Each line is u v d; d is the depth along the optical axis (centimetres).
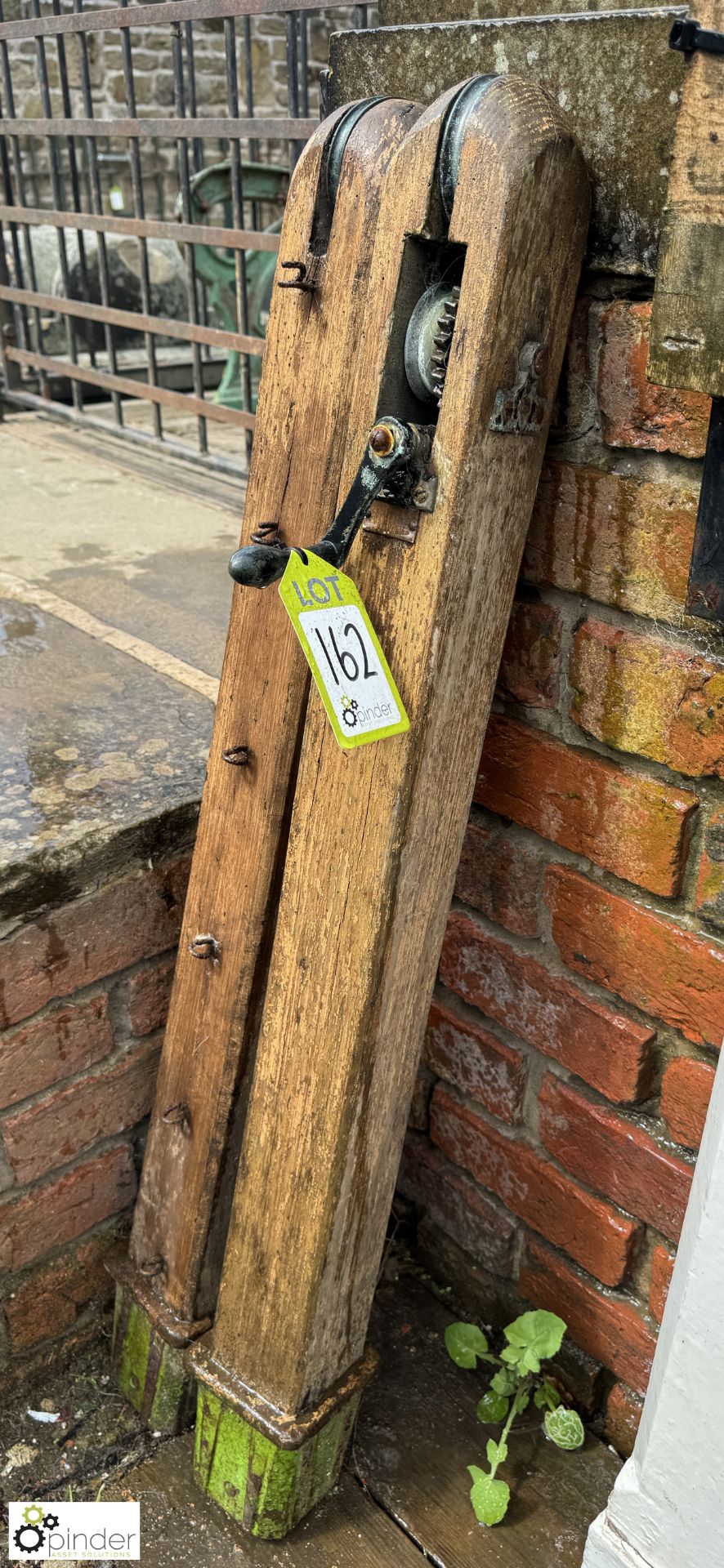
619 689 117
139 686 172
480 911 143
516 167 92
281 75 579
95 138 275
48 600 202
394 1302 167
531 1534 136
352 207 106
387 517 104
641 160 99
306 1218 122
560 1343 141
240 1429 132
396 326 102
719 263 83
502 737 131
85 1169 151
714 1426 103
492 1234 156
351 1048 115
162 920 147
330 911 115
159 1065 150
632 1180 133
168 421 360
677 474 106
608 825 122
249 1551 134
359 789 110
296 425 115
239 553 90
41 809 138
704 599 104
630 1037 127
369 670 102
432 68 120
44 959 135
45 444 307
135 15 243
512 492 106
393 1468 143
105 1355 160
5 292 327
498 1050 145
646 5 106
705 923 117
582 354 110
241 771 124
